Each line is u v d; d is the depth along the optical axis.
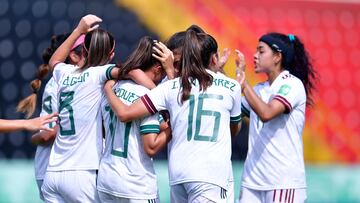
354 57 41.00
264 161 20.50
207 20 39.22
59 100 19.80
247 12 39.81
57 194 19.50
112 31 37.31
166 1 38.88
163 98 17.91
